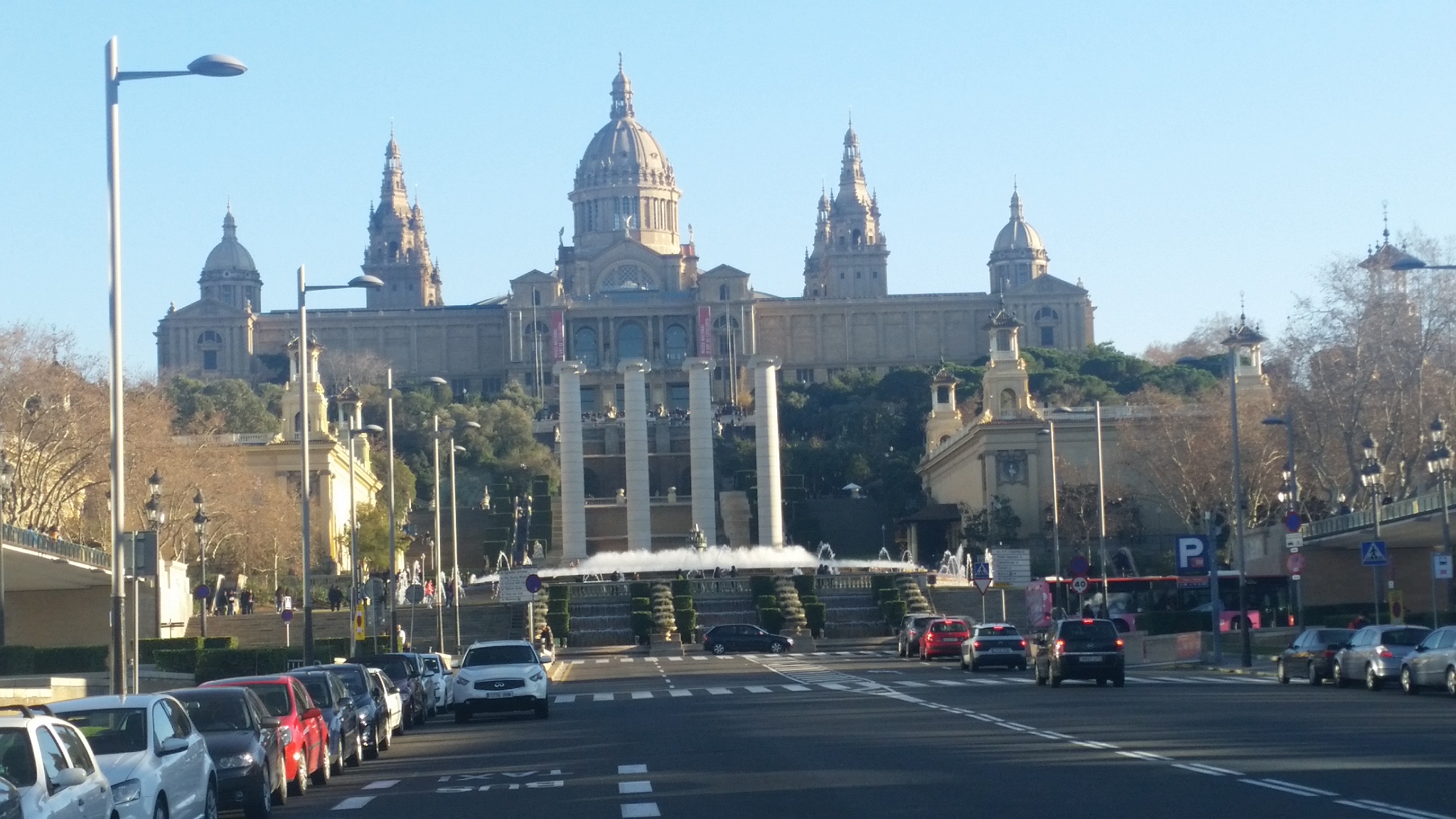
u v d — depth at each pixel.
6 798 16.34
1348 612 89.38
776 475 145.00
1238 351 148.50
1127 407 152.62
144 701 22.80
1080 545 141.75
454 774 33.22
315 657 69.62
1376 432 107.75
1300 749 30.94
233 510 119.31
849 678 67.69
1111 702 46.88
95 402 103.00
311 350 145.62
